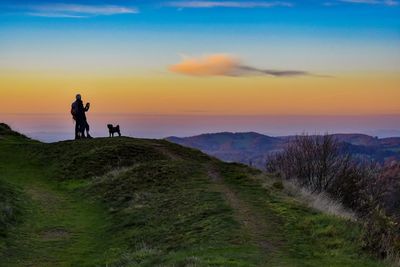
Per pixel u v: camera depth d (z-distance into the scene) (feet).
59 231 79.25
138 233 72.38
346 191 111.04
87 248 71.31
